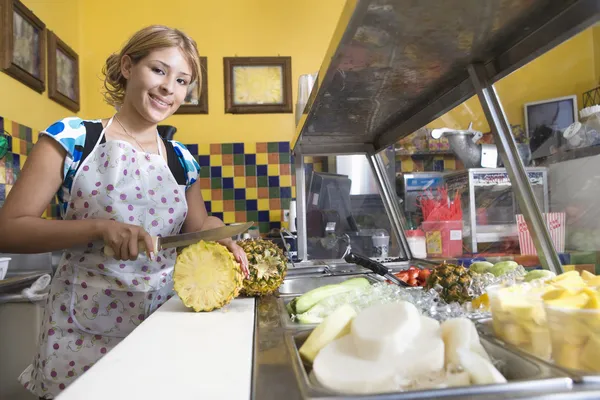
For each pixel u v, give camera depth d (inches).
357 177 89.4
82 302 43.6
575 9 30.4
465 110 59.8
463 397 17.4
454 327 20.9
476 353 20.2
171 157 49.9
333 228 86.8
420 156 76.2
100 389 20.1
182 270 37.6
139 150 47.1
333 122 64.8
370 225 87.7
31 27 94.6
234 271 37.7
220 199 127.1
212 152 126.8
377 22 32.0
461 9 30.5
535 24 33.8
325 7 130.6
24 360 69.8
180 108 125.6
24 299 69.6
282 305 41.1
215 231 40.1
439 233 68.4
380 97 52.7
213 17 128.3
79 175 42.8
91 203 43.3
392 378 18.9
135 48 44.1
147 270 45.3
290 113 128.6
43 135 41.4
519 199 41.7
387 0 28.4
